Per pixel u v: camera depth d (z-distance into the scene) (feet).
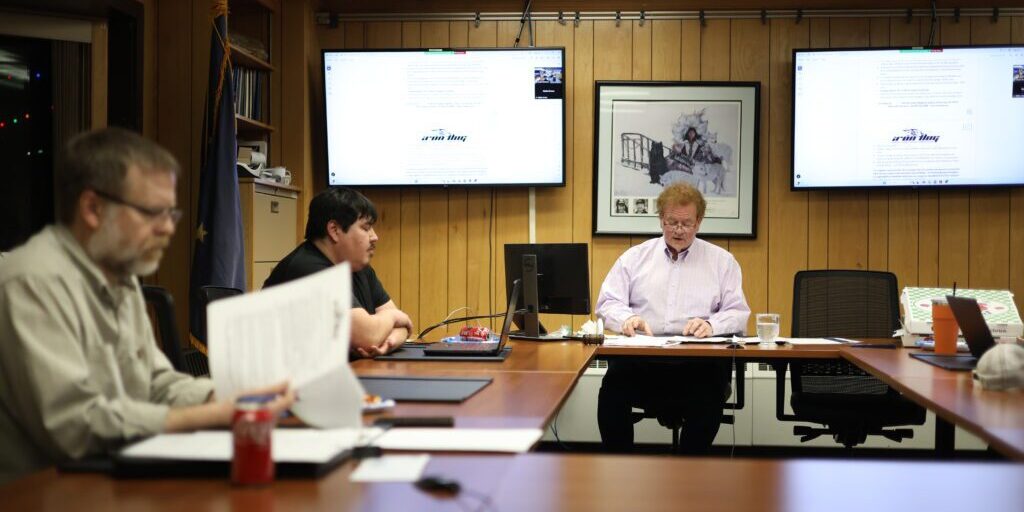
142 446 3.93
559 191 15.28
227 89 12.60
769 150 15.14
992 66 14.46
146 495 3.45
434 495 3.46
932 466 3.99
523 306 10.94
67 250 4.51
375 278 10.45
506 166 15.01
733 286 11.93
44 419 4.17
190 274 13.04
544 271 11.02
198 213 12.49
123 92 13.17
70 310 4.37
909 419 10.61
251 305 4.25
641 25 15.20
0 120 12.83
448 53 14.89
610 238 15.24
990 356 6.68
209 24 13.75
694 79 15.16
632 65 15.19
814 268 15.05
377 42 15.40
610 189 15.17
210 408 4.17
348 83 14.97
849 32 14.99
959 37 14.92
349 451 4.04
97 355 4.53
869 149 14.70
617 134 15.16
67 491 3.51
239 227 12.51
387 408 5.50
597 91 15.11
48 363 4.19
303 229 14.92
